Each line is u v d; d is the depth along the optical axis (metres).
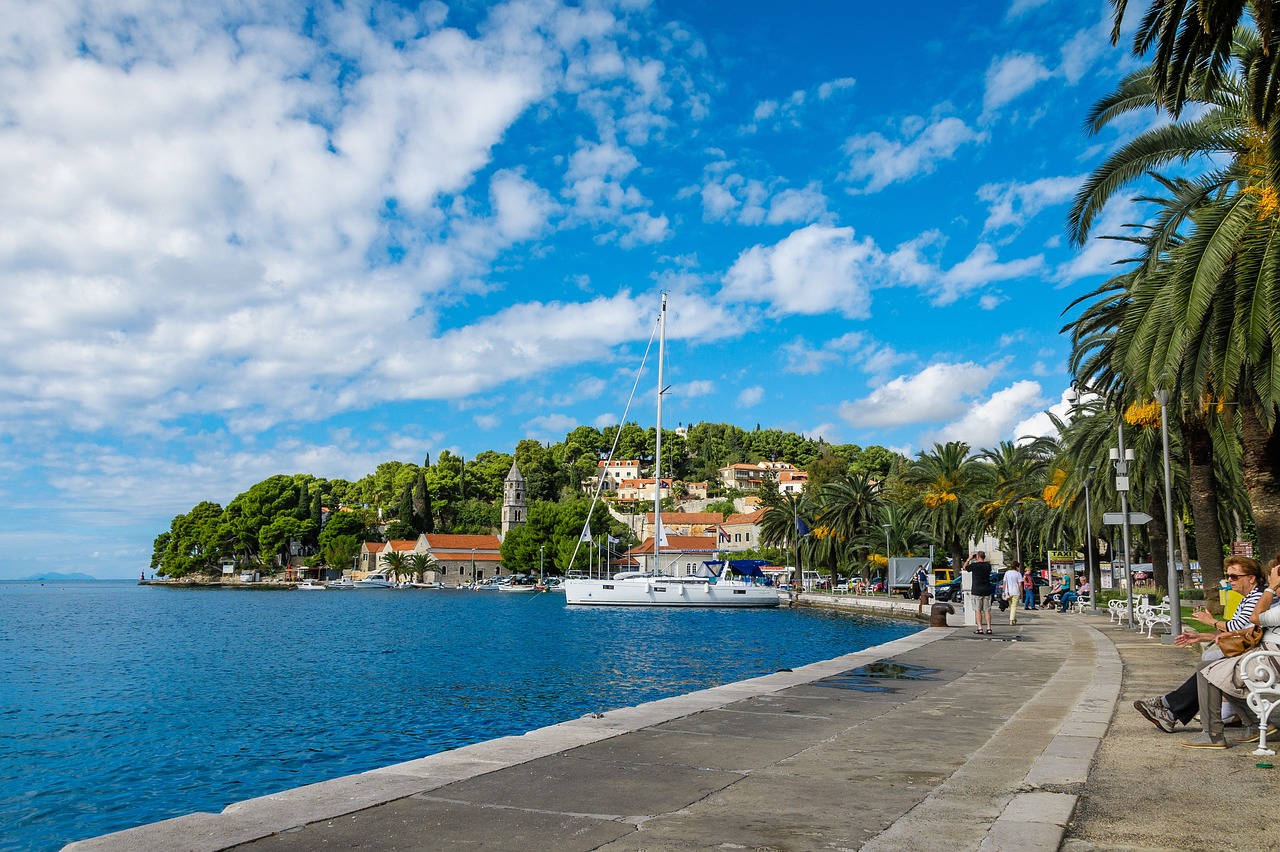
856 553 103.12
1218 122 18.89
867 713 10.71
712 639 48.97
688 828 5.74
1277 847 5.10
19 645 55.19
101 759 20.19
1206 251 16.22
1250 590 8.29
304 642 54.28
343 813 6.01
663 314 81.75
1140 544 63.56
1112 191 20.58
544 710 25.12
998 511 68.06
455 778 7.06
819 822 5.90
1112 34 12.95
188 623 79.50
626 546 161.38
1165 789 6.50
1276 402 15.83
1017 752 8.17
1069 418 46.00
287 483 199.25
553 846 5.34
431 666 37.84
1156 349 17.84
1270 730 8.50
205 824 5.70
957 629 25.64
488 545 193.25
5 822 15.65
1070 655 17.92
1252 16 13.20
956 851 5.12
